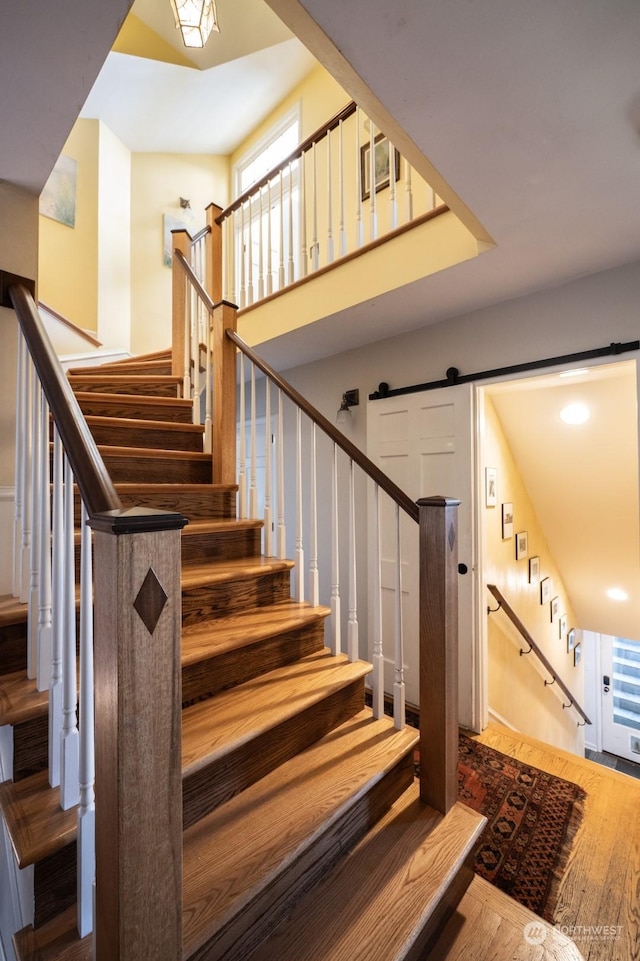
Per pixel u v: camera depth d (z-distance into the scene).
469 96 1.11
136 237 4.34
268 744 1.34
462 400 2.53
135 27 3.53
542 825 1.75
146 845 0.72
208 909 0.91
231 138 4.62
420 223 2.07
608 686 5.35
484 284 2.14
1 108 1.18
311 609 1.87
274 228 4.20
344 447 1.77
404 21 0.93
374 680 1.69
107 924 0.74
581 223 1.64
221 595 1.75
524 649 3.38
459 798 1.91
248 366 3.65
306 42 1.02
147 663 0.71
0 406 1.53
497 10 0.90
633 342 1.93
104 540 0.71
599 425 2.70
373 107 1.18
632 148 1.28
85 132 3.99
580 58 1.00
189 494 2.16
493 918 1.27
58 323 3.54
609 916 1.36
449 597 1.41
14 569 1.46
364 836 1.31
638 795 1.94
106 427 2.30
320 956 0.98
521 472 3.32
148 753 0.72
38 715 1.09
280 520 2.06
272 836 1.10
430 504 1.43
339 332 2.82
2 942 1.17
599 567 3.90
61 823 0.93
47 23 0.94
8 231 1.55
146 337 4.35
